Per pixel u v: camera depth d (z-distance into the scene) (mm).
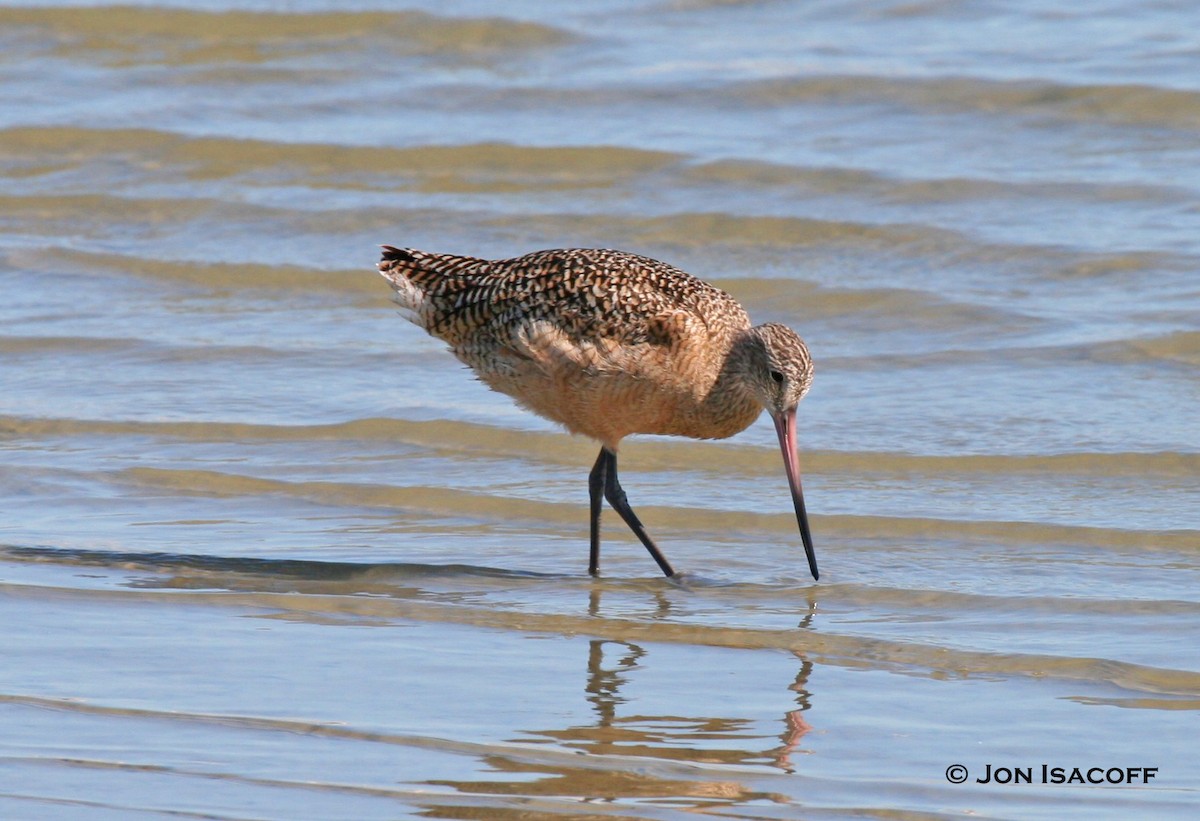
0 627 10117
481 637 10148
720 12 24500
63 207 19484
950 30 23578
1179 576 10969
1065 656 9648
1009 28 23516
